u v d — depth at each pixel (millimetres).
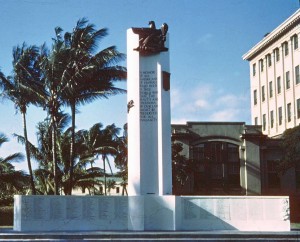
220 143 52969
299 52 63656
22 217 20953
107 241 18547
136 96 21891
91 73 30984
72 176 35750
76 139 42031
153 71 22094
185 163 46188
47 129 39875
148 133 21812
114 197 21453
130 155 21703
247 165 52250
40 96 32125
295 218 38031
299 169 52812
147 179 21609
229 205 21703
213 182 52250
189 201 21641
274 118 70688
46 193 39562
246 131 52969
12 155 33969
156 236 18953
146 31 22172
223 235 19125
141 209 20938
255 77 78625
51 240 18594
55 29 33031
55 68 31016
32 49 32469
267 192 52375
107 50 31938
